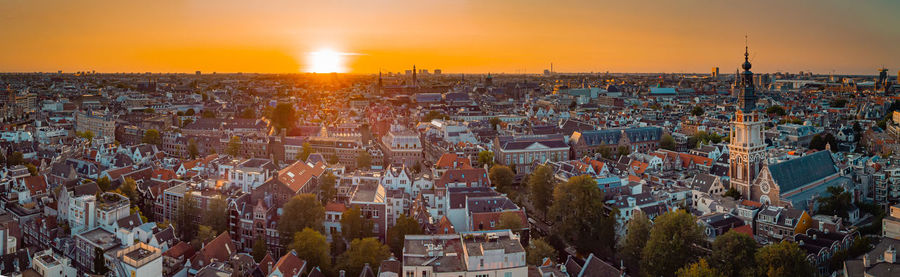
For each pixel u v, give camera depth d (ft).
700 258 641.40
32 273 626.23
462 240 545.03
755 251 633.20
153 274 604.08
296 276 601.21
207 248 654.94
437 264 520.83
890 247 585.22
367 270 617.21
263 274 633.20
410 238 576.20
